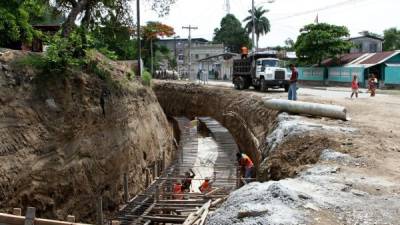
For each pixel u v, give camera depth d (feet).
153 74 197.67
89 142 46.06
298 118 51.47
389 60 125.59
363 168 30.73
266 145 47.14
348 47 141.28
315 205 22.84
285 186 25.31
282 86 100.99
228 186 52.95
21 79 40.91
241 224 21.09
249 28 209.36
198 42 304.91
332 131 41.70
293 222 20.43
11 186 36.01
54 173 40.50
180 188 53.36
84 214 43.16
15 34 50.52
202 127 105.19
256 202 23.67
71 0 56.24
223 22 273.54
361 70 126.72
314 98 75.87
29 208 23.70
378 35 189.88
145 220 41.68
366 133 41.22
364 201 23.70
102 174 46.80
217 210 25.39
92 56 54.90
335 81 140.15
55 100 43.34
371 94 84.48
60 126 42.65
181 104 132.67
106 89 51.80
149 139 63.41
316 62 146.00
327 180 27.68
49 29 73.87
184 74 239.30
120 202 48.96
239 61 115.75
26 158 38.19
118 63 68.23
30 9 57.31
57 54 45.03
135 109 60.29
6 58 41.42
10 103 38.73
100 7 63.41
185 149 79.00
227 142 83.66
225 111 99.55
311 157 36.11
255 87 109.29
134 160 54.80
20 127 38.63
